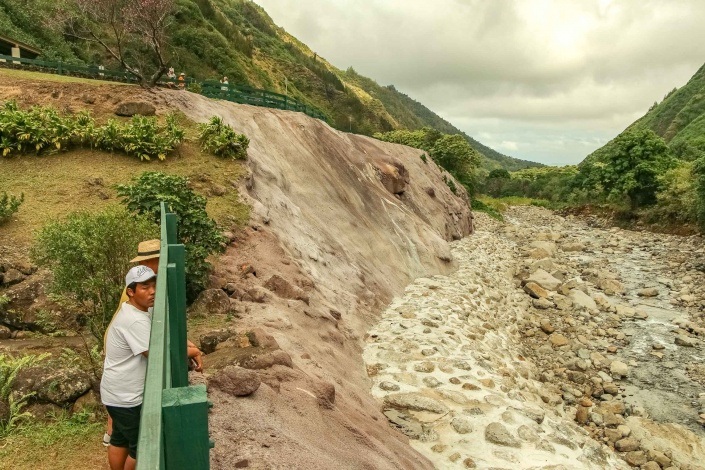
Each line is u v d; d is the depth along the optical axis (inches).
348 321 483.8
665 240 1331.2
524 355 600.7
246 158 601.3
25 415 204.2
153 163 549.3
